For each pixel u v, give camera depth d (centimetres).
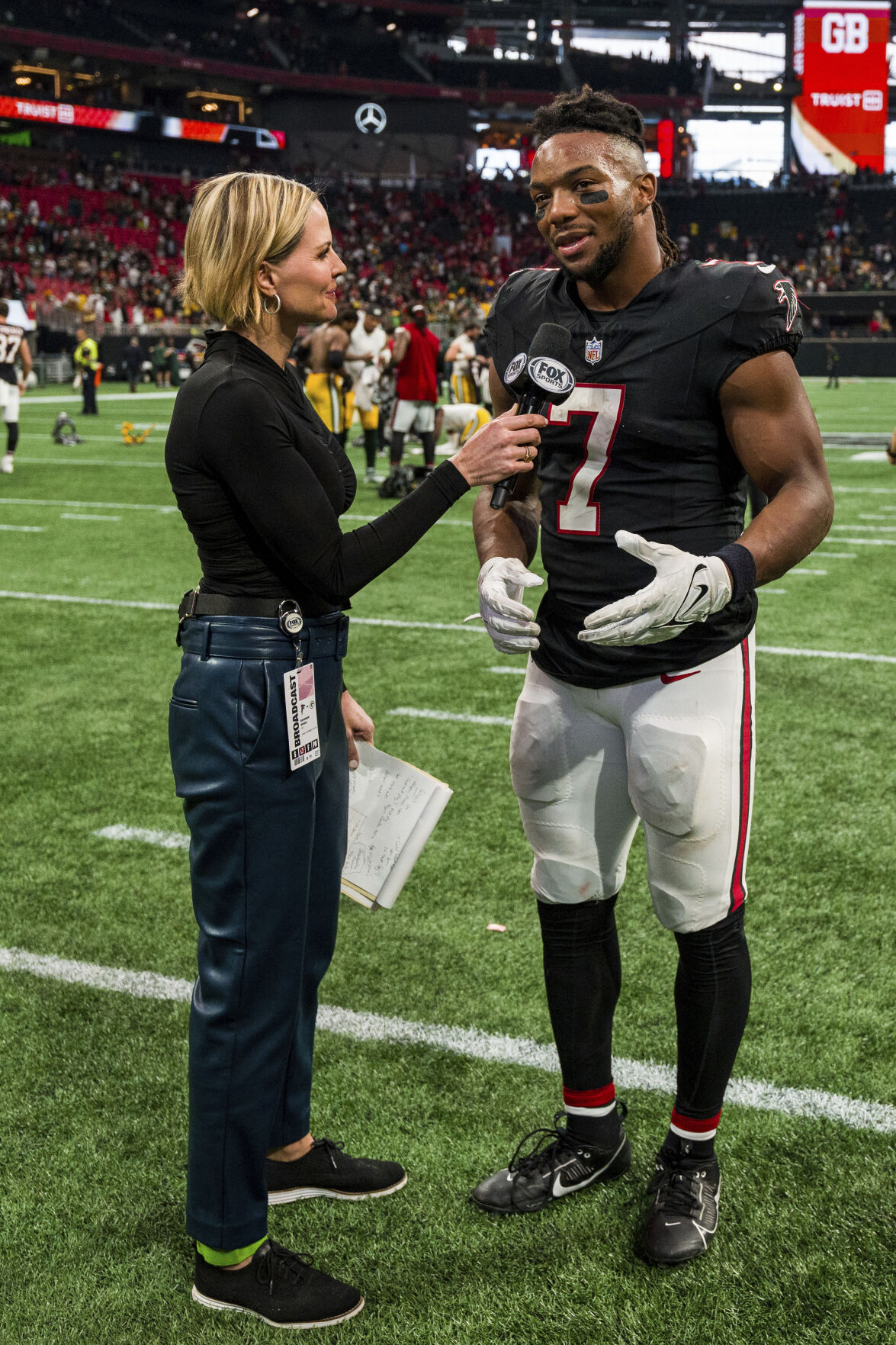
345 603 194
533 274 225
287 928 195
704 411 201
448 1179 237
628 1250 217
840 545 927
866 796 427
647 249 200
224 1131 196
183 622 196
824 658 605
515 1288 208
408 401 1103
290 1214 229
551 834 224
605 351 203
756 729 499
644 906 351
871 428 1859
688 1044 219
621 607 182
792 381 197
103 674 591
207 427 181
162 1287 210
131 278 3900
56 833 407
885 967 313
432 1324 201
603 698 213
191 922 345
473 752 474
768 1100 258
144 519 1066
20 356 1353
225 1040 196
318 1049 280
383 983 310
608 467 207
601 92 197
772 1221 222
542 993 304
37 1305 206
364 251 4616
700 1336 196
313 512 184
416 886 364
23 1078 270
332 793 210
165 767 469
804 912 344
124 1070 273
